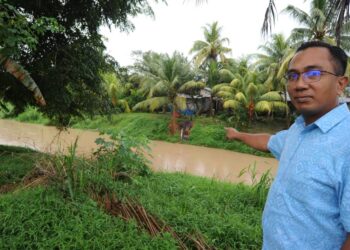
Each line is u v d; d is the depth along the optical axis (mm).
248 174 11344
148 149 5602
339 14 3924
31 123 27688
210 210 4359
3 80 8086
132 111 28062
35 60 8055
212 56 28484
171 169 12117
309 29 15852
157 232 3277
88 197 3615
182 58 23062
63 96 8219
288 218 1223
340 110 1218
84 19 8328
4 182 5082
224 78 25031
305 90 1267
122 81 10750
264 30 4809
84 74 8109
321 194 1141
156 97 22938
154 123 23484
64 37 8328
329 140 1154
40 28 5625
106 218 3275
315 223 1159
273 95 20734
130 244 2900
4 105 9578
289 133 1447
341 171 1104
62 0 7875
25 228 2984
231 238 3434
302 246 1185
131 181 4938
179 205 4219
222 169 12789
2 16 5168
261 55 22156
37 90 5410
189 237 3291
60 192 3674
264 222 1368
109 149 5332
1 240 2797
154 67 23172
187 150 17938
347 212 1075
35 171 4613
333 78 1253
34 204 3354
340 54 1263
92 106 9305
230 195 5281
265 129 22234
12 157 6680
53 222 3068
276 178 1360
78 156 4836
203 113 26578
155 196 4406
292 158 1273
